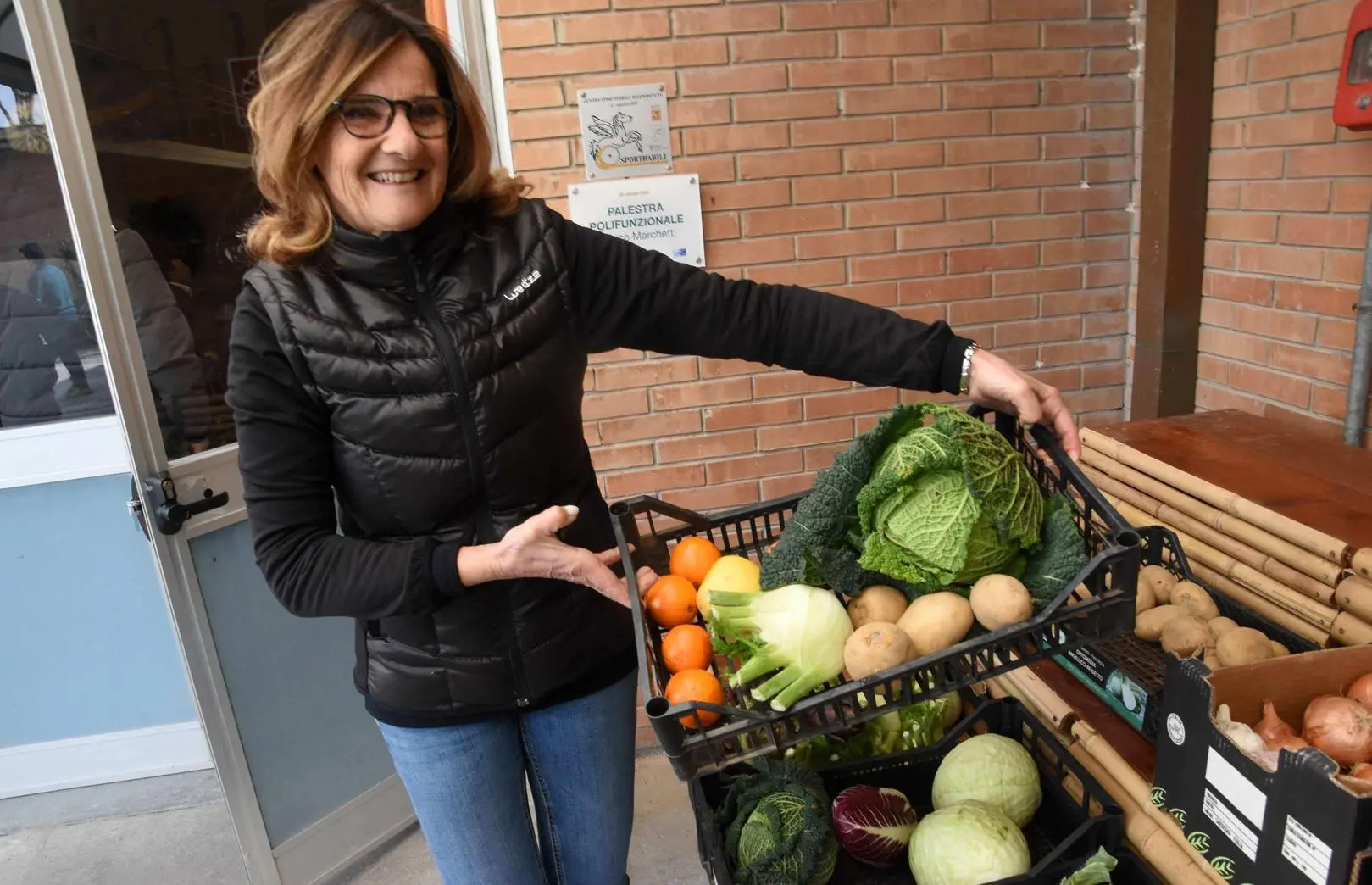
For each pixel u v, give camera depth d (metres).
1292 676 1.03
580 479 1.34
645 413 2.62
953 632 1.01
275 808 2.16
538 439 1.24
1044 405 1.18
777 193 2.50
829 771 1.32
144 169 1.92
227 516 1.99
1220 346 2.33
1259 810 0.90
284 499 1.14
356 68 1.04
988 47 2.47
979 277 2.64
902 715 1.38
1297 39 1.96
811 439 2.68
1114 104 2.56
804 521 1.13
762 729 0.99
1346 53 1.75
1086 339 2.74
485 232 1.23
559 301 1.24
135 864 2.41
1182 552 1.47
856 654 0.99
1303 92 1.96
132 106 1.90
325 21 1.05
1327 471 1.58
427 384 1.15
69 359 2.47
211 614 1.98
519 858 1.40
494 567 1.11
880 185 2.53
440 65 1.15
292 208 1.14
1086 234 2.65
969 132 2.52
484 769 1.33
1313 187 1.97
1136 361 2.53
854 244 2.56
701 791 1.28
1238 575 1.44
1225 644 1.21
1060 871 1.09
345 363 1.12
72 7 1.79
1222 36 2.19
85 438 2.49
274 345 1.13
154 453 1.87
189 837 2.50
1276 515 1.39
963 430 1.09
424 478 1.17
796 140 2.46
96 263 1.75
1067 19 2.48
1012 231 2.62
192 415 2.01
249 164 2.16
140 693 2.73
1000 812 1.18
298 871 2.21
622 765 1.45
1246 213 2.18
